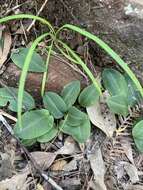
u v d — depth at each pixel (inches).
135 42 9.9
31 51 8.9
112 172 9.6
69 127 9.6
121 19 9.7
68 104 9.8
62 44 10.1
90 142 9.8
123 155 9.8
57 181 9.3
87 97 9.8
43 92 9.8
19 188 9.1
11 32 10.5
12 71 10.1
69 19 10.3
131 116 10.0
